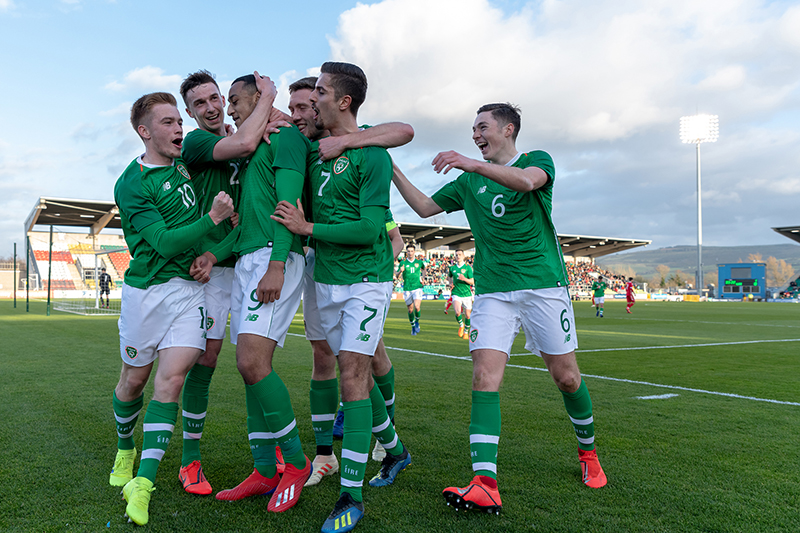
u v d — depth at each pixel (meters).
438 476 2.47
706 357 7.02
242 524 1.95
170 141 2.28
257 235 2.21
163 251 2.09
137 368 2.25
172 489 2.30
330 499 2.23
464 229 39.44
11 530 1.86
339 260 2.18
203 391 2.35
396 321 14.61
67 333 9.71
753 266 48.78
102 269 38.53
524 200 2.37
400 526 1.93
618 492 2.27
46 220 33.66
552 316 2.36
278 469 2.48
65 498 2.16
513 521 1.98
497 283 2.40
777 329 12.31
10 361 6.09
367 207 2.09
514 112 2.53
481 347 2.33
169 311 2.19
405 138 2.20
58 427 3.23
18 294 39.41
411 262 10.36
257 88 2.38
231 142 2.21
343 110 2.23
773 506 2.13
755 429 3.31
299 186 2.12
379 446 2.81
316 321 2.44
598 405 4.00
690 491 2.29
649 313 20.78
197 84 2.51
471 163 2.09
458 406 3.89
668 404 4.04
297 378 5.06
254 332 2.08
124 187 2.19
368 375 2.14
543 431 3.22
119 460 2.35
